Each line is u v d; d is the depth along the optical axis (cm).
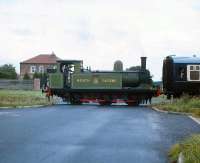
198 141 1122
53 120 2230
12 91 6600
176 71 4009
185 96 3675
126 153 1251
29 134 1656
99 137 1584
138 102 3981
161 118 2438
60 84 4031
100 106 3709
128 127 1925
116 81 4000
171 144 1427
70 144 1410
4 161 1113
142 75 4022
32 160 1129
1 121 2167
